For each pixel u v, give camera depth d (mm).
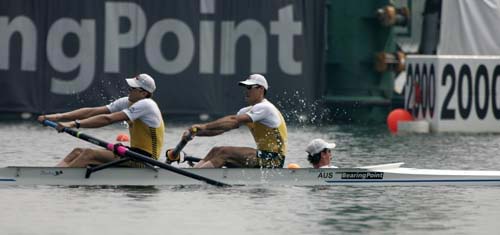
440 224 51156
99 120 61094
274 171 62656
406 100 119375
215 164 62312
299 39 122500
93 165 61062
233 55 121500
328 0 131250
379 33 131625
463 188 64062
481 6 120000
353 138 104188
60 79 119250
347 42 131250
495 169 75688
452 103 114312
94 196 57500
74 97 119312
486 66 115000
